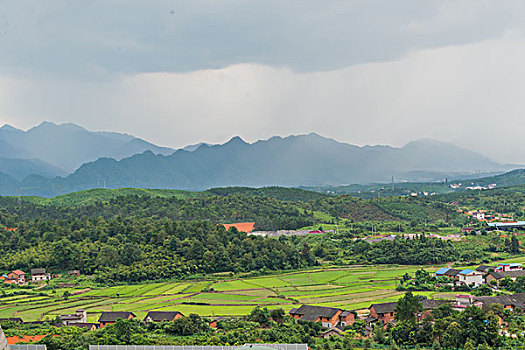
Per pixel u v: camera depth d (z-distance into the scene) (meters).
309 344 150.75
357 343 152.38
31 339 146.25
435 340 148.62
